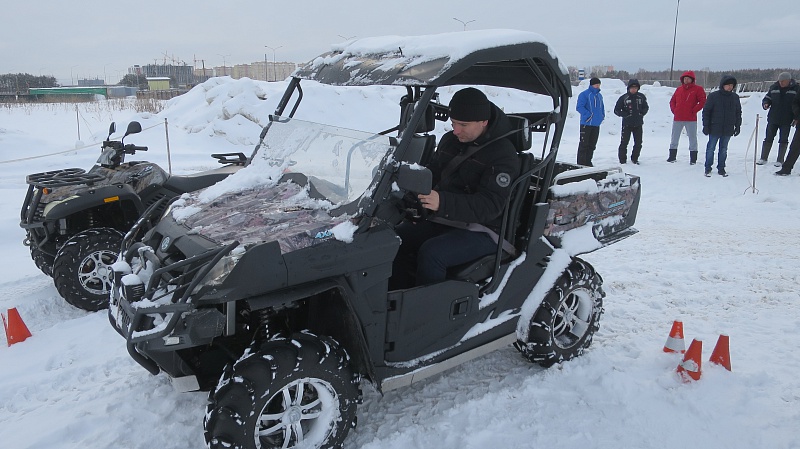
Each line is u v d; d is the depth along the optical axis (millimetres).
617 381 3389
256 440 2434
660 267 5512
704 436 2932
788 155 9312
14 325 4035
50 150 12102
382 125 11969
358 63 3082
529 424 3021
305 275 2469
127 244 3234
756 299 4715
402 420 3053
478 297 3162
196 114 14406
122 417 3074
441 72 2664
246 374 2422
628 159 11445
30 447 2836
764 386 3379
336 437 2666
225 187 3240
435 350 3045
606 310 4516
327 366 2564
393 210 2795
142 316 2453
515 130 3248
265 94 14375
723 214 7652
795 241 6301
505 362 3711
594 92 10492
